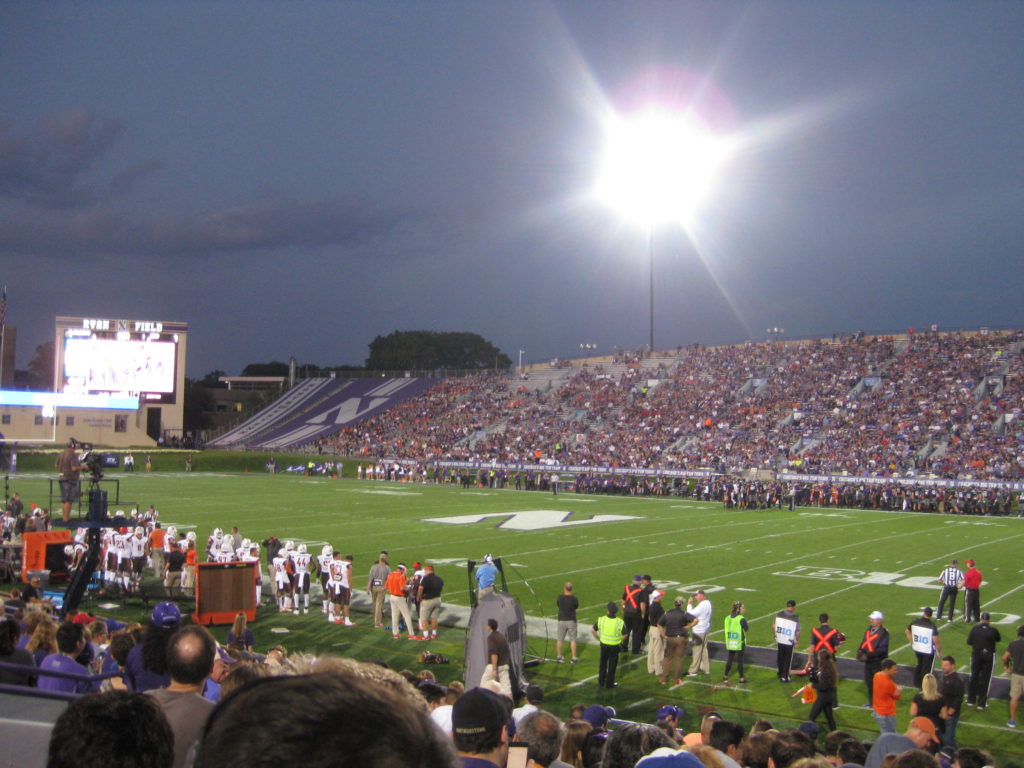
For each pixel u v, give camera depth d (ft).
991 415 199.82
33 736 8.86
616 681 53.88
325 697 4.33
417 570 67.05
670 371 268.62
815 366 244.63
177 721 10.84
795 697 50.55
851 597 78.79
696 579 86.58
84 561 61.72
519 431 255.29
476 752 10.04
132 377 248.52
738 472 191.72
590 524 132.26
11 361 259.19
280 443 283.18
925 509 168.45
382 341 527.40
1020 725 46.70
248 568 69.56
